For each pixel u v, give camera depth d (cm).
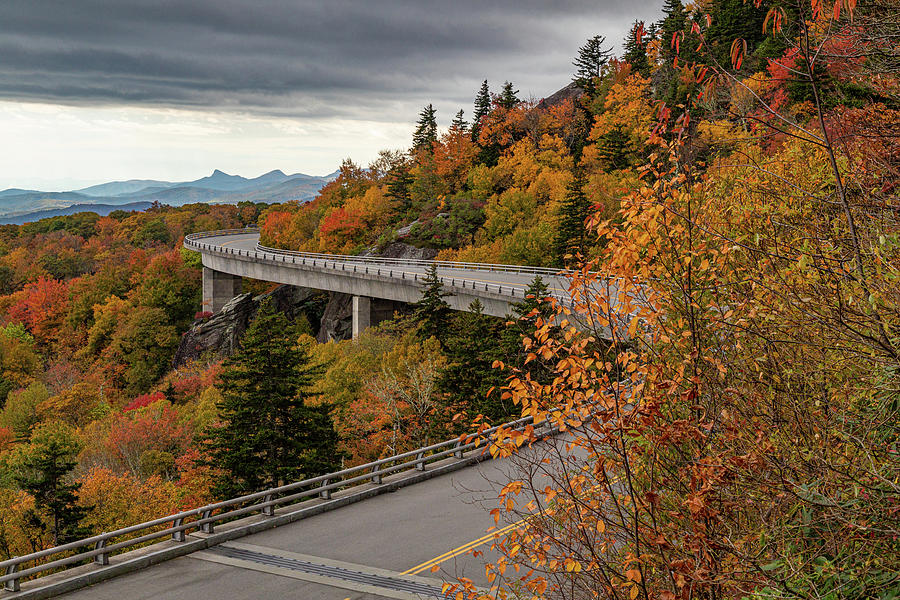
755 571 539
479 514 1734
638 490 683
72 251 16225
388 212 9988
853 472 518
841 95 795
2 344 9806
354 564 1455
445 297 5534
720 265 656
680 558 611
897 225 537
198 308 11200
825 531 539
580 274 649
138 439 4588
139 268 12794
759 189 704
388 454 3566
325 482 1891
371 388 4253
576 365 618
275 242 11125
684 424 575
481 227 7994
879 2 637
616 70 10994
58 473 3247
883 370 529
